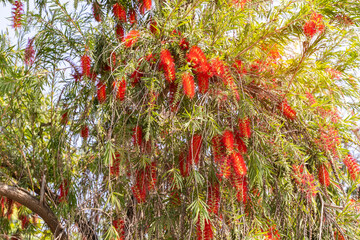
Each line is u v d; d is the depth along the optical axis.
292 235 1.81
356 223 1.80
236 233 1.63
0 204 2.56
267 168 1.64
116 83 1.66
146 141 1.69
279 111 1.84
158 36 1.74
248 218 1.78
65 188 2.11
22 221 2.69
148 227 1.85
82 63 1.86
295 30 1.82
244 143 1.63
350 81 2.01
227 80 1.62
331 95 1.89
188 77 1.53
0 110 2.32
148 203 1.82
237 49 1.85
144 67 1.77
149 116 1.61
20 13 2.05
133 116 1.85
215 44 1.81
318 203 1.84
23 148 2.44
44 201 2.30
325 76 1.89
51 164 2.46
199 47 1.71
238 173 1.51
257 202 1.77
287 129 1.85
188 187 1.76
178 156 1.88
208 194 1.69
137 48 1.76
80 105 2.03
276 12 1.81
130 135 1.80
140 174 1.77
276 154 1.75
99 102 1.87
